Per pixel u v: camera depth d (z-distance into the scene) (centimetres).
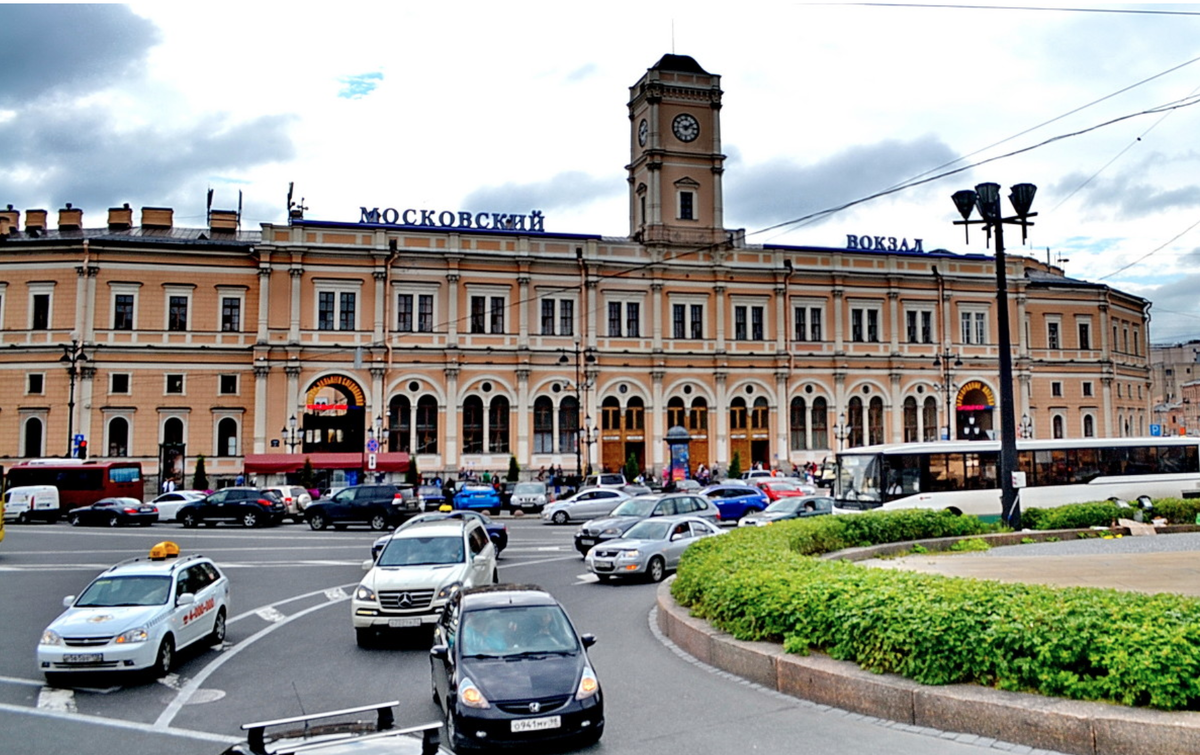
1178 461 3666
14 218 6538
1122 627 1004
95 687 1434
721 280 6981
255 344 5997
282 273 6106
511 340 6488
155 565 1669
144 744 1130
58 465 5047
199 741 1141
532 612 1220
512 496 5150
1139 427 8612
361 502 4256
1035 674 1029
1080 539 2594
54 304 5909
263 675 1505
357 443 6119
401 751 666
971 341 7581
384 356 6169
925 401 7419
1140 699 969
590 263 6675
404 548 1897
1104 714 936
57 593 2428
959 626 1091
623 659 1513
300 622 2012
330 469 5797
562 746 1045
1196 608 1031
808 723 1104
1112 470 3553
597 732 1046
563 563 2981
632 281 6819
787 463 6981
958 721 1034
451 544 1911
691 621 1575
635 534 2666
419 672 1500
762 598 1382
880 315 7369
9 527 4500
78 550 3434
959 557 2194
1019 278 7669
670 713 1177
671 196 7025
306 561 3108
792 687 1237
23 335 5897
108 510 4559
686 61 7338
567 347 6625
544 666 1097
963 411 7481
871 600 1209
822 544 2200
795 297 7169
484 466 6347
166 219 6750
